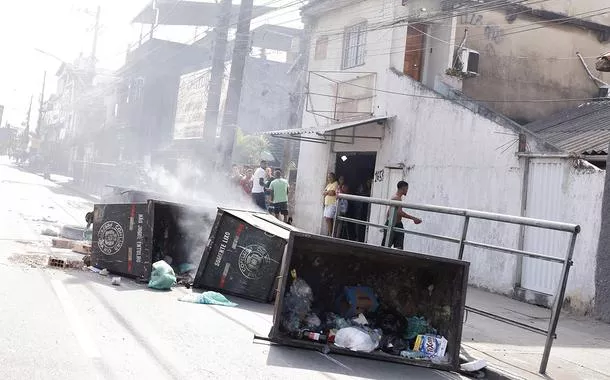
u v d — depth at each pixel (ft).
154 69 129.08
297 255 21.58
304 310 20.72
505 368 19.69
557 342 24.38
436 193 43.57
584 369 20.44
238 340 19.16
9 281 23.82
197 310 22.99
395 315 21.79
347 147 56.08
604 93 54.19
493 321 27.78
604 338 26.00
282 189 56.65
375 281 22.47
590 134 36.86
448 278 20.88
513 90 52.01
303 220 62.08
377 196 50.83
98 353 15.94
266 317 23.47
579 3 54.39
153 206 27.78
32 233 40.19
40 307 20.24
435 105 44.47
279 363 17.17
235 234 27.12
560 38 54.08
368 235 51.52
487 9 49.11
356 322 21.06
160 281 26.27
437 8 49.60
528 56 52.65
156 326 19.69
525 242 35.22
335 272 22.31
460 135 41.63
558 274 32.73
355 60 57.31
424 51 51.67
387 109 50.67
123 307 21.86
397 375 17.93
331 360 18.48
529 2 51.80
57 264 28.43
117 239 28.48
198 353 17.15
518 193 36.14
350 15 58.08
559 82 53.78
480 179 39.42
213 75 72.79
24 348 15.62
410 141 47.16
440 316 21.02
